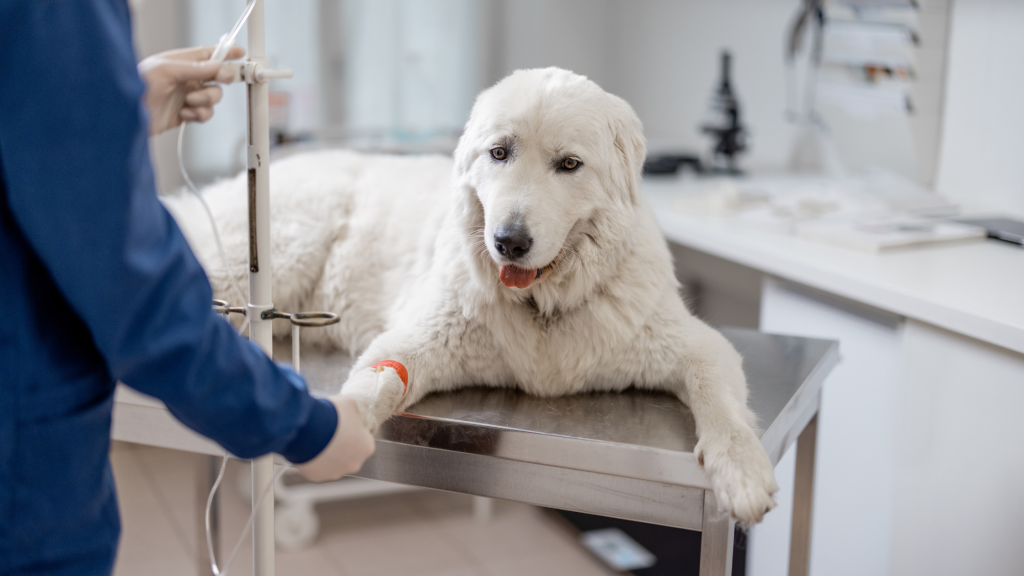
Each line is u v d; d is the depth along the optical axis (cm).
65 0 55
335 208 147
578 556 236
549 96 110
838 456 181
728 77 288
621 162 117
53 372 62
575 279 115
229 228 141
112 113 56
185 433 115
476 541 245
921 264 175
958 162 232
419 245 137
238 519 256
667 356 119
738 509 88
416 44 343
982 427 145
